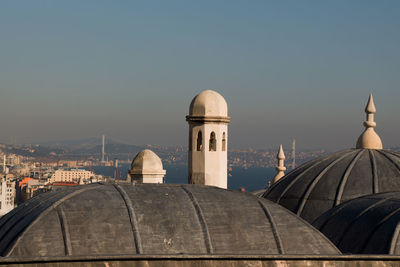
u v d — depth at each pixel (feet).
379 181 87.61
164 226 60.13
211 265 51.57
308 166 95.50
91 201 61.21
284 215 65.41
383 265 54.34
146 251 57.82
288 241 62.39
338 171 90.94
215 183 90.79
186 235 59.98
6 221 63.41
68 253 56.13
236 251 60.18
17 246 56.08
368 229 67.31
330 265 53.57
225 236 60.90
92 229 58.23
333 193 87.71
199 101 90.89
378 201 73.05
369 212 70.54
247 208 64.80
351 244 67.15
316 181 90.58
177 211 61.87
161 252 58.18
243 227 62.23
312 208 87.51
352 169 90.53
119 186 65.51
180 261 50.93
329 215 75.36
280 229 63.36
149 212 61.05
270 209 65.67
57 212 59.31
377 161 91.76
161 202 62.64
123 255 49.55
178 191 65.51
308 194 89.45
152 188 65.72
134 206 61.36
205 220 61.82
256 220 63.52
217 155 90.99
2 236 60.18
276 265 52.75
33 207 62.39
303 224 64.95
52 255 50.44
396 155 94.38
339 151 98.43
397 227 64.49
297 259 53.06
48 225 57.93
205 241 60.03
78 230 57.88
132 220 59.67
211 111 90.53
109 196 62.54
